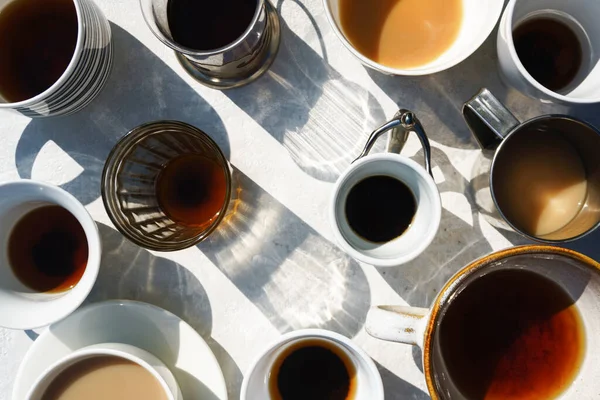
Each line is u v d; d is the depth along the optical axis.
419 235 0.45
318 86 0.49
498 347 0.46
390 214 0.46
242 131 0.49
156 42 0.49
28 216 0.48
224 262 0.49
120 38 0.50
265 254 0.49
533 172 0.46
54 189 0.44
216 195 0.49
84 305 0.49
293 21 0.49
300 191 0.49
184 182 0.50
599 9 0.44
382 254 0.45
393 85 0.49
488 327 0.46
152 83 0.50
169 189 0.50
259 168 0.49
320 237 0.49
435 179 0.49
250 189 0.49
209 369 0.47
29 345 0.50
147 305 0.47
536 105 0.48
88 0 0.45
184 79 0.49
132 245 0.50
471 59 0.49
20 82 0.48
